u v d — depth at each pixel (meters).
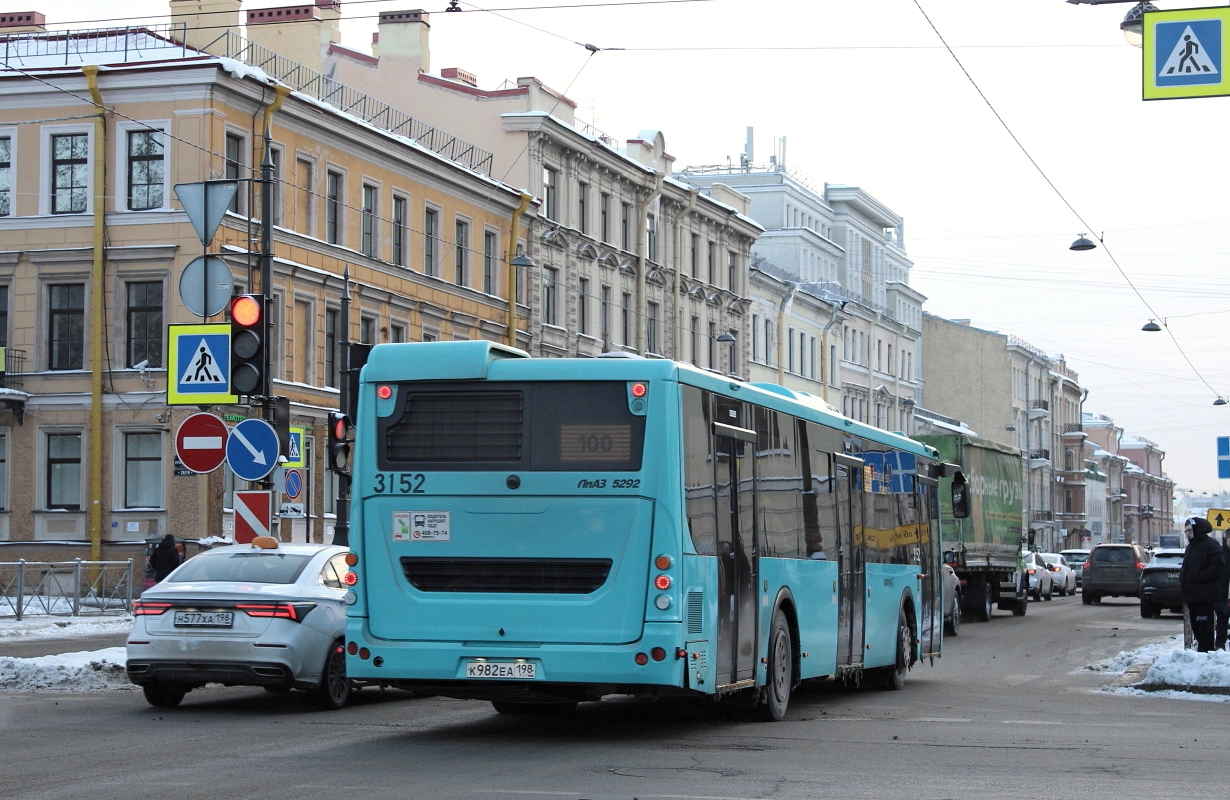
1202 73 14.23
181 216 36.56
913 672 22.33
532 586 11.88
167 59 36.69
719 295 64.94
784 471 14.70
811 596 15.36
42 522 37.25
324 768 10.46
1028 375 106.81
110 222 37.03
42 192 37.44
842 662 16.50
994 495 40.25
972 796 9.50
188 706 15.14
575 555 11.81
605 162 55.31
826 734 13.07
